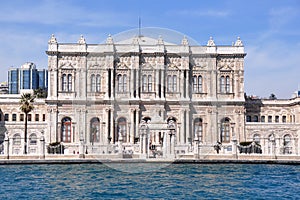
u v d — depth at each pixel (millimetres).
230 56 103625
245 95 116312
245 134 102875
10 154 70000
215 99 87062
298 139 103125
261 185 41562
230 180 44906
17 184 41906
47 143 95750
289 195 36188
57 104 100188
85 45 101500
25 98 95812
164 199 33719
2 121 104562
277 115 113562
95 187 39312
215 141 73938
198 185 40812
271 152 72312
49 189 38531
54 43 101125
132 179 44812
